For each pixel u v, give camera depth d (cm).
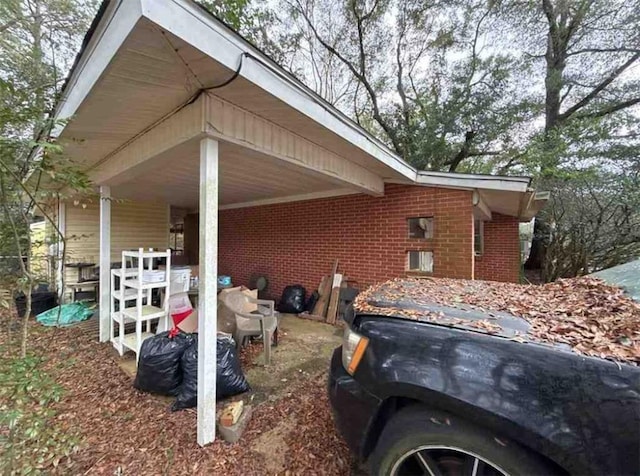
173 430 214
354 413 145
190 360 252
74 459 182
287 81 219
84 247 665
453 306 165
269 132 259
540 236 757
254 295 447
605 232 596
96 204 682
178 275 394
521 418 102
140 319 328
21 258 148
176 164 368
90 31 163
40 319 490
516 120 912
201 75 179
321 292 566
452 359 122
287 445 196
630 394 92
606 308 138
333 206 578
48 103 176
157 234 761
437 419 122
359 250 541
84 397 260
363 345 151
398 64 1120
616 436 90
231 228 800
